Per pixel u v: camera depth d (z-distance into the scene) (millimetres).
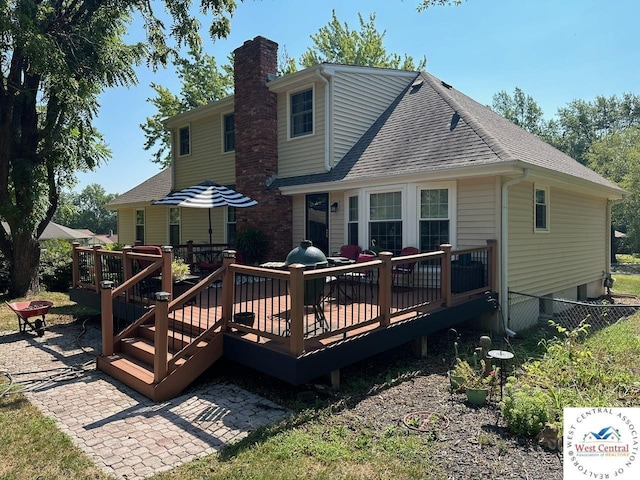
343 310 6219
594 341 7016
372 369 5520
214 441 3559
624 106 48250
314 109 10664
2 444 3525
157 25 12195
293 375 4094
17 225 11203
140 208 18828
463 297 6859
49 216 12438
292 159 11172
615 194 12219
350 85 10750
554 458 3223
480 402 4309
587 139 48750
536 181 8227
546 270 9195
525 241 8266
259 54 11266
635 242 28375
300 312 4141
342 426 3803
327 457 3232
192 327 5418
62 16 10859
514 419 3631
